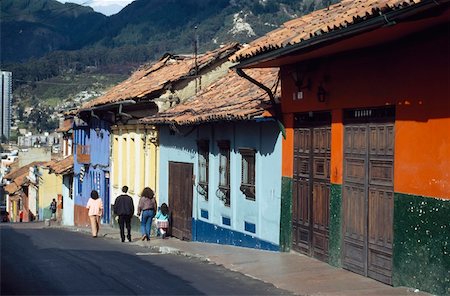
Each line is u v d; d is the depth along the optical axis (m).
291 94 12.70
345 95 10.78
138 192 23.77
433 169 8.60
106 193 28.97
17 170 66.25
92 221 21.36
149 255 14.60
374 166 9.99
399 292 8.87
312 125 12.08
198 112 17.22
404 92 9.22
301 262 11.71
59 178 49.50
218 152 16.73
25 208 58.34
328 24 9.39
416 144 8.96
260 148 14.20
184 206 19.25
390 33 8.80
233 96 17.44
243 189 14.95
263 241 14.07
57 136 91.31
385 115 9.76
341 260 10.95
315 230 11.93
